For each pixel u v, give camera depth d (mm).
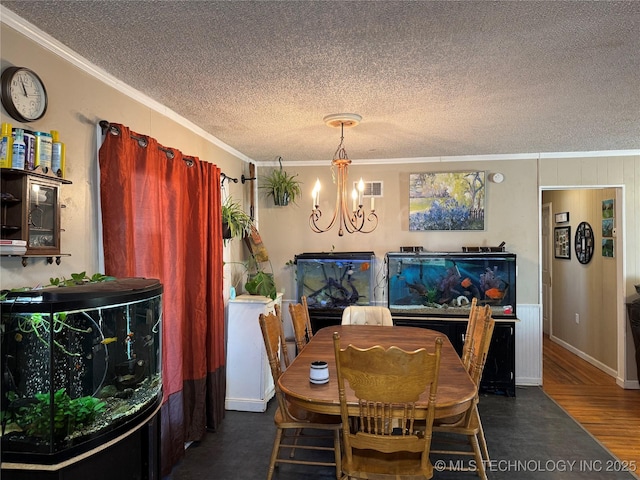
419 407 1873
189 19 1712
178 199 2770
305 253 4555
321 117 3035
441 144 3928
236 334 3695
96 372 1516
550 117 3059
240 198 4316
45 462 1384
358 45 1938
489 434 3189
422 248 4469
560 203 5949
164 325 2635
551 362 5109
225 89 2482
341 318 4141
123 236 2154
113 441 1546
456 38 1871
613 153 4246
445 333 4035
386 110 2885
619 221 4305
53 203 1761
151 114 2670
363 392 1835
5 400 1405
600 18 1702
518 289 4387
